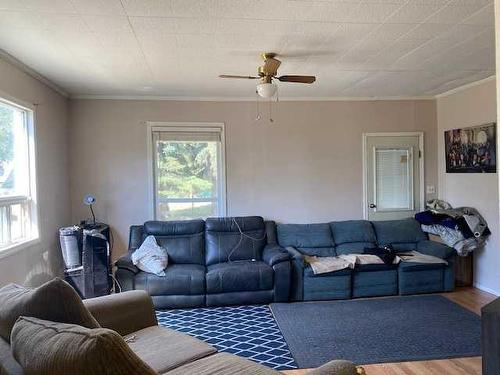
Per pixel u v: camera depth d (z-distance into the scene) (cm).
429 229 518
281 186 552
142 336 230
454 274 484
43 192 423
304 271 450
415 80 469
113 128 524
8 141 365
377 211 565
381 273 460
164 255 465
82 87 475
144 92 507
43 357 115
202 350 212
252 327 371
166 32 301
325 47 342
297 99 552
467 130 500
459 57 378
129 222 528
